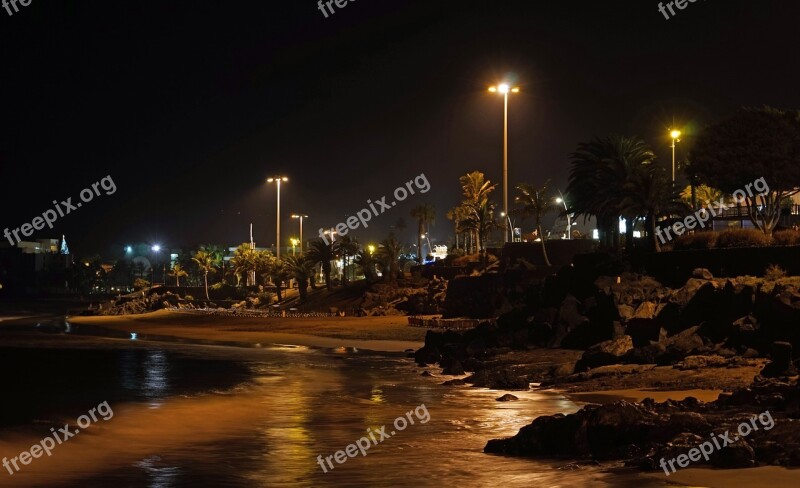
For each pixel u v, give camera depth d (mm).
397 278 103250
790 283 35000
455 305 76062
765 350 33281
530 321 48406
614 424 19062
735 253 41594
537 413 27031
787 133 54781
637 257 48469
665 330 38094
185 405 30469
